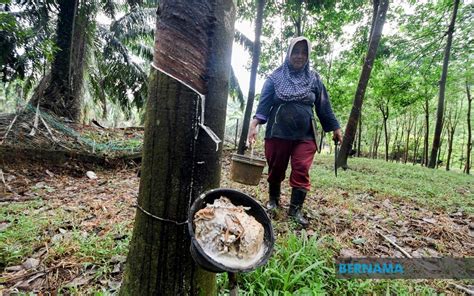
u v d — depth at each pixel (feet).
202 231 3.37
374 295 6.22
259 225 3.52
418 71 38.24
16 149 16.47
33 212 10.09
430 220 10.91
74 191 13.78
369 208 12.11
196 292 4.40
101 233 8.52
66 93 24.29
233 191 3.88
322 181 16.16
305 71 9.84
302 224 9.59
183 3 3.84
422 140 76.79
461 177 23.62
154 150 4.12
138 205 4.40
